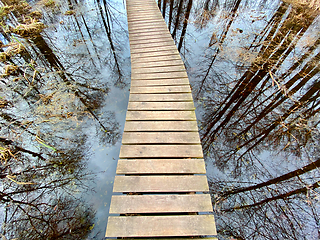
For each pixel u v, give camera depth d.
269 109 3.10
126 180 1.86
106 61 4.44
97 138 2.76
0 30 5.50
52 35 5.39
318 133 2.63
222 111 3.17
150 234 1.54
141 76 3.30
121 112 3.19
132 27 4.93
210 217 1.61
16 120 2.94
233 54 4.31
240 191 2.17
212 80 3.77
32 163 2.44
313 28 4.93
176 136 2.30
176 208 1.67
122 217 1.63
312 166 2.32
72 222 1.94
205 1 7.34
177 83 3.12
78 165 2.44
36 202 2.10
